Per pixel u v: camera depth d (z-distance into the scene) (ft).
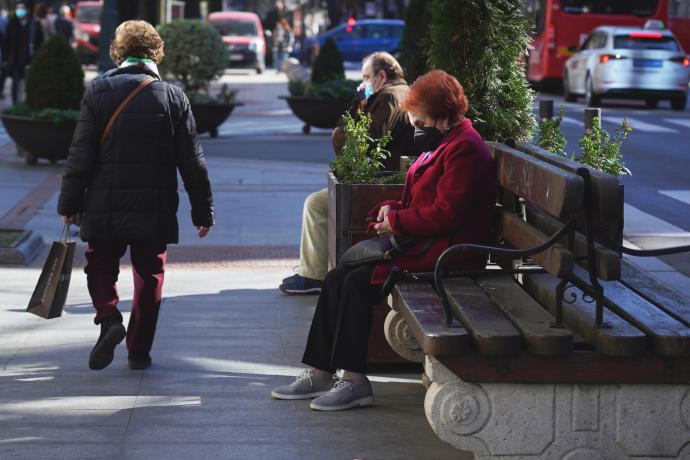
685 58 134.62
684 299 24.70
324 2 408.67
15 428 26.27
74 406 27.99
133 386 29.81
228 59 107.65
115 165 30.04
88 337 34.71
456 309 23.86
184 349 33.60
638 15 160.15
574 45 160.04
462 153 26.22
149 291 31.09
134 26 30.96
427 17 63.67
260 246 50.85
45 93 77.97
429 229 26.37
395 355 31.53
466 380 21.99
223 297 40.68
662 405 22.35
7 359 32.27
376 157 32.78
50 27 120.16
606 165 33.32
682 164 81.61
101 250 30.94
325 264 40.86
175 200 30.78
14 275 43.86
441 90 26.63
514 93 33.78
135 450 24.85
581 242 23.44
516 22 33.45
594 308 23.59
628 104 148.15
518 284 26.30
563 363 21.97
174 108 30.45
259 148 93.20
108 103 30.01
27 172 74.49
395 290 26.04
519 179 25.54
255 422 26.99
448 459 24.68
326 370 28.68
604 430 22.41
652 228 54.85
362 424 26.94
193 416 27.35
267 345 34.19
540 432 22.40
